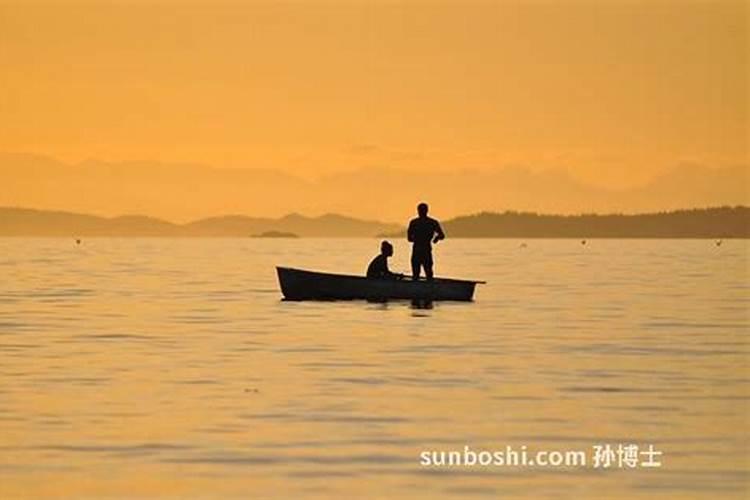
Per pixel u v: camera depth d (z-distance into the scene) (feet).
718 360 285.23
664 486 166.91
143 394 229.25
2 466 173.37
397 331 341.00
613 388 240.12
